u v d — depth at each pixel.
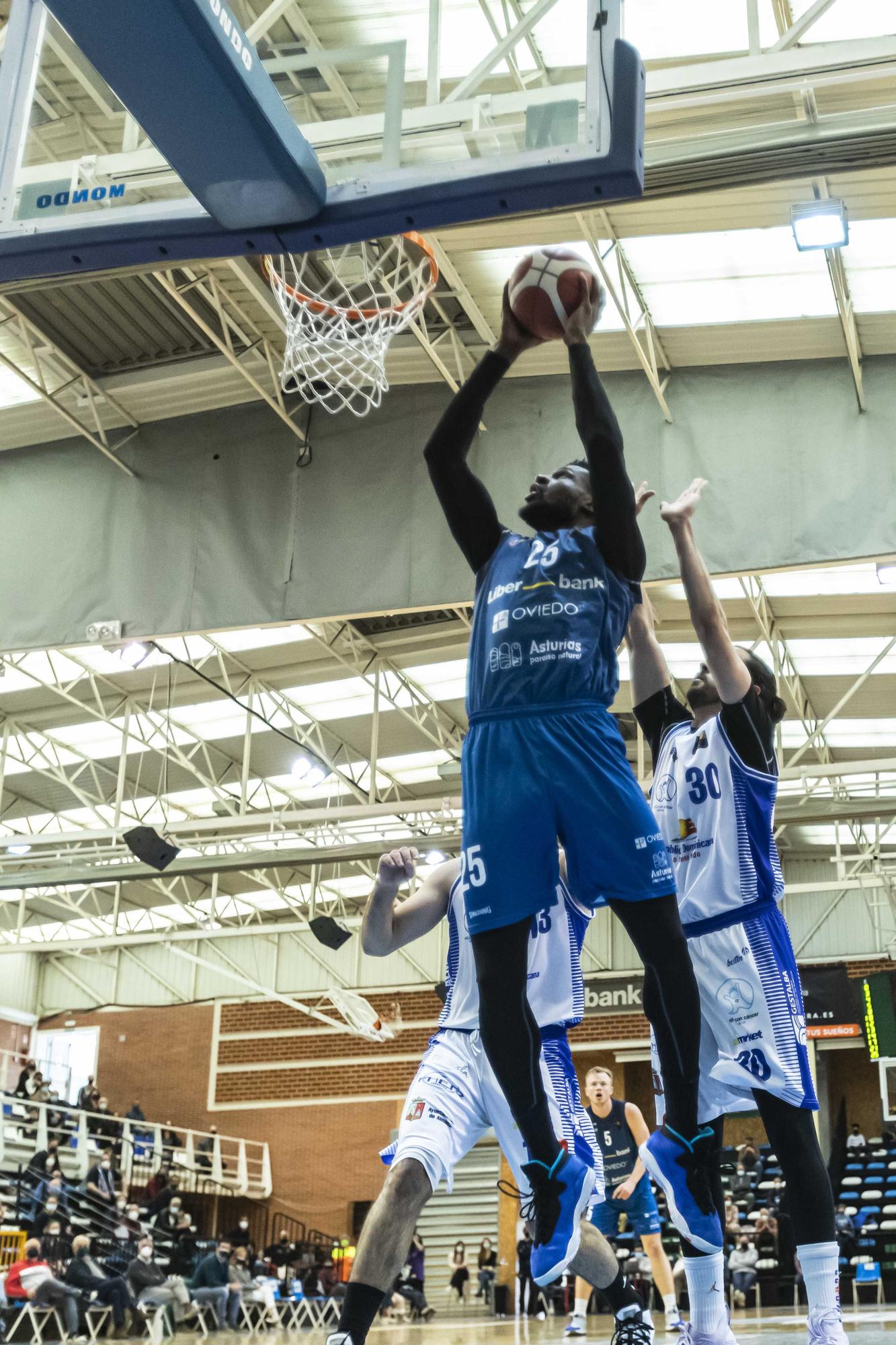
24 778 25.03
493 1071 2.49
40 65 4.46
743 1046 3.70
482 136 4.07
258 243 4.21
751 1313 13.38
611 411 2.74
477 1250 27.86
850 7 10.11
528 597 2.63
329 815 19.56
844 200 11.38
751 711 3.72
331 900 30.75
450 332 14.05
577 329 2.77
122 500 15.37
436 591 13.80
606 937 28.44
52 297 13.93
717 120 8.16
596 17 4.04
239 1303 19.34
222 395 15.30
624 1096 27.53
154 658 21.02
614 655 2.67
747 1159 25.70
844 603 18.66
